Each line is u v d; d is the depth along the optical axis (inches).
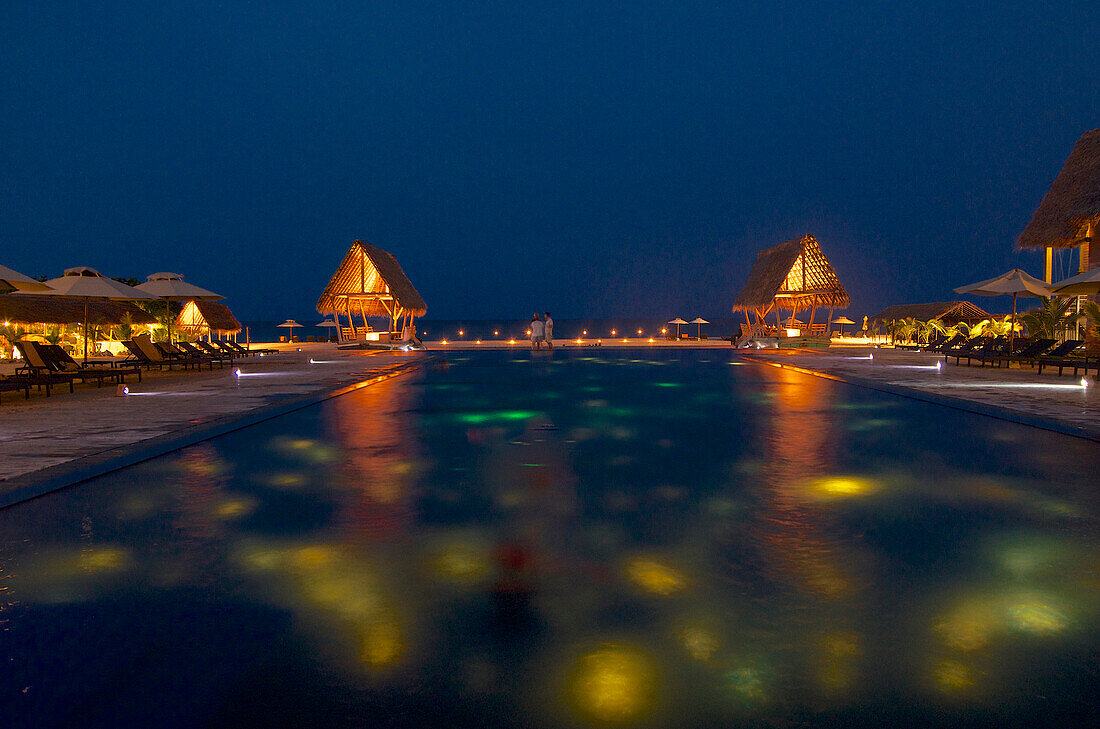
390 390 465.1
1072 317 714.2
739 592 107.9
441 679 80.9
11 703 75.6
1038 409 330.6
